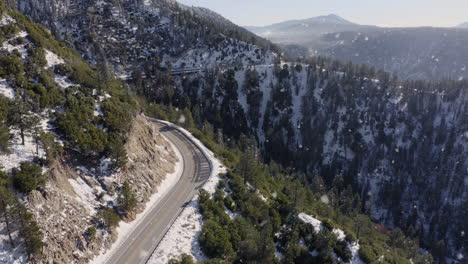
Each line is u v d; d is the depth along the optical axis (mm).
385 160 141500
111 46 160250
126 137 50375
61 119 43000
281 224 52656
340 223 69562
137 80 128750
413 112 154500
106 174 43250
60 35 158125
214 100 138375
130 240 38219
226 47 178750
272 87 149375
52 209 32469
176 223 41625
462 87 163500
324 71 165125
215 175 57375
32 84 44812
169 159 61000
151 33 180000
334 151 140750
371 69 175000
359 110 152500
